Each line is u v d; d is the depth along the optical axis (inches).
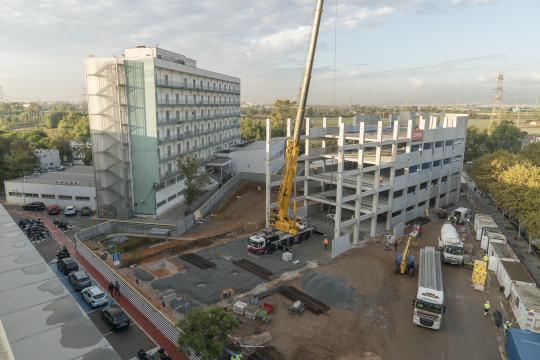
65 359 764.6
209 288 1487.5
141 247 1932.8
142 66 2314.2
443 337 1214.9
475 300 1464.1
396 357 1110.4
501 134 4960.6
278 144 4045.3
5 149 3228.3
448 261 1768.0
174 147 2743.6
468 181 3983.8
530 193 2094.0
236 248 1940.2
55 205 2610.7
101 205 2456.9
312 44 1676.9
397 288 1536.7
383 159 2262.6
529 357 973.8
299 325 1261.1
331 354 1115.9
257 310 1283.2
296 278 1605.6
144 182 2453.2
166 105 2554.1
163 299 1362.0
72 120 6299.2
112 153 2384.4
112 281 1480.1
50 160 3823.8
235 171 3627.0
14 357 764.0
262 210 2667.3
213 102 3590.1
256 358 1075.9
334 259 1819.6
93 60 2282.2
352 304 1405.0
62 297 989.8
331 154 2292.1
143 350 1020.5
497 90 7037.4
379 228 2292.1
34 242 1968.5
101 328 1192.8
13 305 944.9
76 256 1786.4
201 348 947.3
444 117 2987.2
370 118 2965.1
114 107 2325.3
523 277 1454.2
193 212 2468.0
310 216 2513.5
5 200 2819.9
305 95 1758.1
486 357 1119.6
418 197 2513.5
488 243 1966.0
